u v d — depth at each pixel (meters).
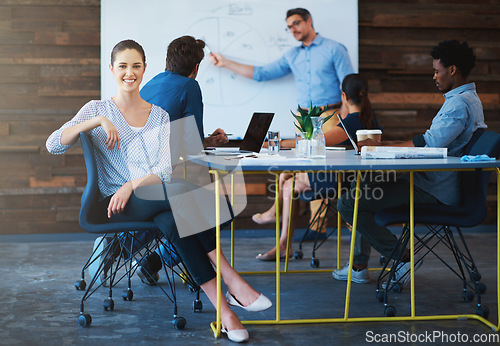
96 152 2.55
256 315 2.71
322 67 4.96
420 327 2.51
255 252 4.39
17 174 4.96
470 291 2.94
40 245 4.74
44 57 4.95
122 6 4.86
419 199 2.80
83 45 4.97
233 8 4.95
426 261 3.95
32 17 4.93
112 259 3.15
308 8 4.97
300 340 2.35
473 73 5.31
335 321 2.58
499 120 5.33
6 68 4.93
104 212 2.52
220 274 2.37
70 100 4.99
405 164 2.24
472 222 2.55
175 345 2.30
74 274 3.61
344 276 3.43
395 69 5.22
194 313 2.76
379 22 5.17
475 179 2.58
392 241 2.97
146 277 3.26
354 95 3.66
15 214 4.96
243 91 5.00
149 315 2.72
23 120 4.96
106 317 2.69
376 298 3.00
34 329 2.50
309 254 4.30
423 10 5.22
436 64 2.96
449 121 2.82
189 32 4.92
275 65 4.98
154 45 4.89
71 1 4.94
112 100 2.62
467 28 5.29
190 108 3.11
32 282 3.39
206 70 4.96
